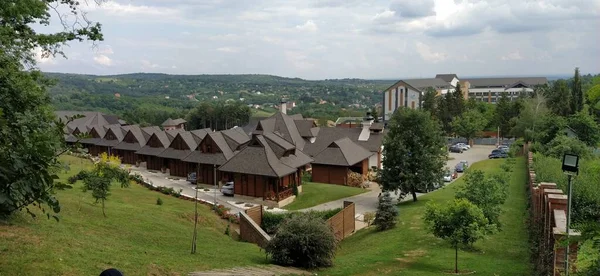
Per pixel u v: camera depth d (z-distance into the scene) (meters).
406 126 35.50
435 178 34.84
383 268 16.95
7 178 5.49
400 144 34.50
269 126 55.50
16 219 14.30
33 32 17.66
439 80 137.50
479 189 21.09
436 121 36.50
